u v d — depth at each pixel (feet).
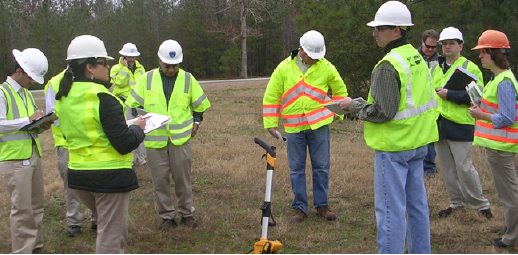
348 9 42.91
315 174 17.99
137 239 16.17
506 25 47.21
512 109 13.98
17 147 14.20
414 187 12.53
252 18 136.67
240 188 22.20
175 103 16.83
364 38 43.19
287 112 17.88
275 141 32.89
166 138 16.60
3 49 101.65
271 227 17.25
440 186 21.52
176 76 17.20
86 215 18.92
